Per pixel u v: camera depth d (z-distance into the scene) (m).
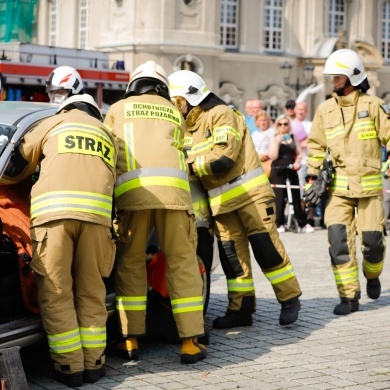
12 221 6.68
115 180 6.70
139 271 7.05
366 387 6.50
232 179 7.96
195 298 6.99
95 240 6.44
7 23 33.25
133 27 34.94
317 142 9.12
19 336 6.20
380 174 8.91
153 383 6.54
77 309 6.55
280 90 38.56
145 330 7.16
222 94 37.12
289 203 15.97
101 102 24.36
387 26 41.91
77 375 6.41
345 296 8.81
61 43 40.00
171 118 7.13
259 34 38.31
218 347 7.53
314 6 39.12
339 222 8.91
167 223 6.93
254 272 11.09
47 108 7.18
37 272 6.34
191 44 35.38
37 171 7.07
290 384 6.54
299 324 8.36
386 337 7.92
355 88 8.91
